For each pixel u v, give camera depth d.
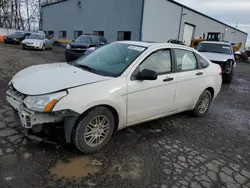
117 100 3.02
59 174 2.51
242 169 3.01
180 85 3.99
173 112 4.14
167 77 3.71
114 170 2.68
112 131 3.19
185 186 2.52
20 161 2.66
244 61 28.36
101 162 2.82
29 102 2.64
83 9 24.75
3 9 40.31
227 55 9.80
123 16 20.38
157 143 3.47
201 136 3.93
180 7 23.06
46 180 2.39
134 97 3.25
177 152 3.26
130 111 3.28
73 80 2.89
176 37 23.91
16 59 10.83
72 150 3.00
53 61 11.51
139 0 18.78
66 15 27.61
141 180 2.54
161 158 3.05
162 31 21.50
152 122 4.32
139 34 19.25
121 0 20.28
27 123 2.66
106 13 22.02
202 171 2.85
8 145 2.96
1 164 2.56
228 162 3.15
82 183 2.40
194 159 3.12
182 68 4.10
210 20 30.78
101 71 3.31
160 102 3.69
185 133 3.98
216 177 2.76
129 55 3.52
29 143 3.05
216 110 5.64
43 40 17.50
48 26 31.88
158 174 2.69
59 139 3.11
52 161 2.73
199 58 4.57
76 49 11.28
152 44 3.78
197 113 4.80
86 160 2.83
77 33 26.39
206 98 4.90
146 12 19.03
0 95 4.91
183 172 2.78
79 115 2.73
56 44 27.77
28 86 2.83
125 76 3.17
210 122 4.70
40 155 2.82
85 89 2.78
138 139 3.54
